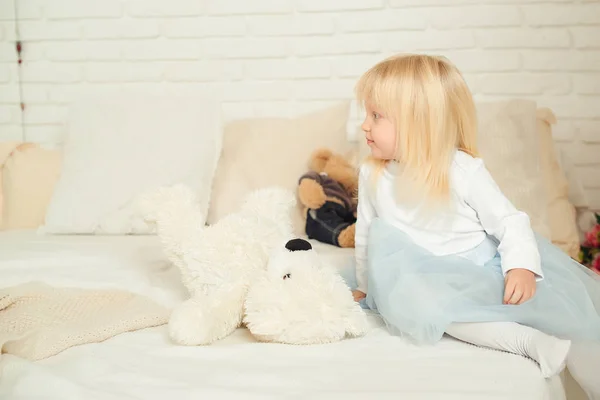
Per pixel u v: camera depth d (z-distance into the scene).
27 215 2.19
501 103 2.03
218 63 2.44
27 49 2.53
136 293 1.41
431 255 1.29
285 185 2.06
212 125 2.11
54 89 2.54
